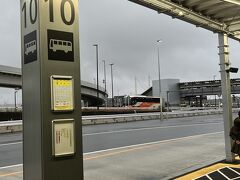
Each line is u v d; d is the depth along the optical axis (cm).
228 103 939
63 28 397
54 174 381
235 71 936
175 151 1436
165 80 10550
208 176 845
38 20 380
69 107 396
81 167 405
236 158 1038
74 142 399
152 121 4575
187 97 11188
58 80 388
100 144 1817
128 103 7288
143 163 1170
